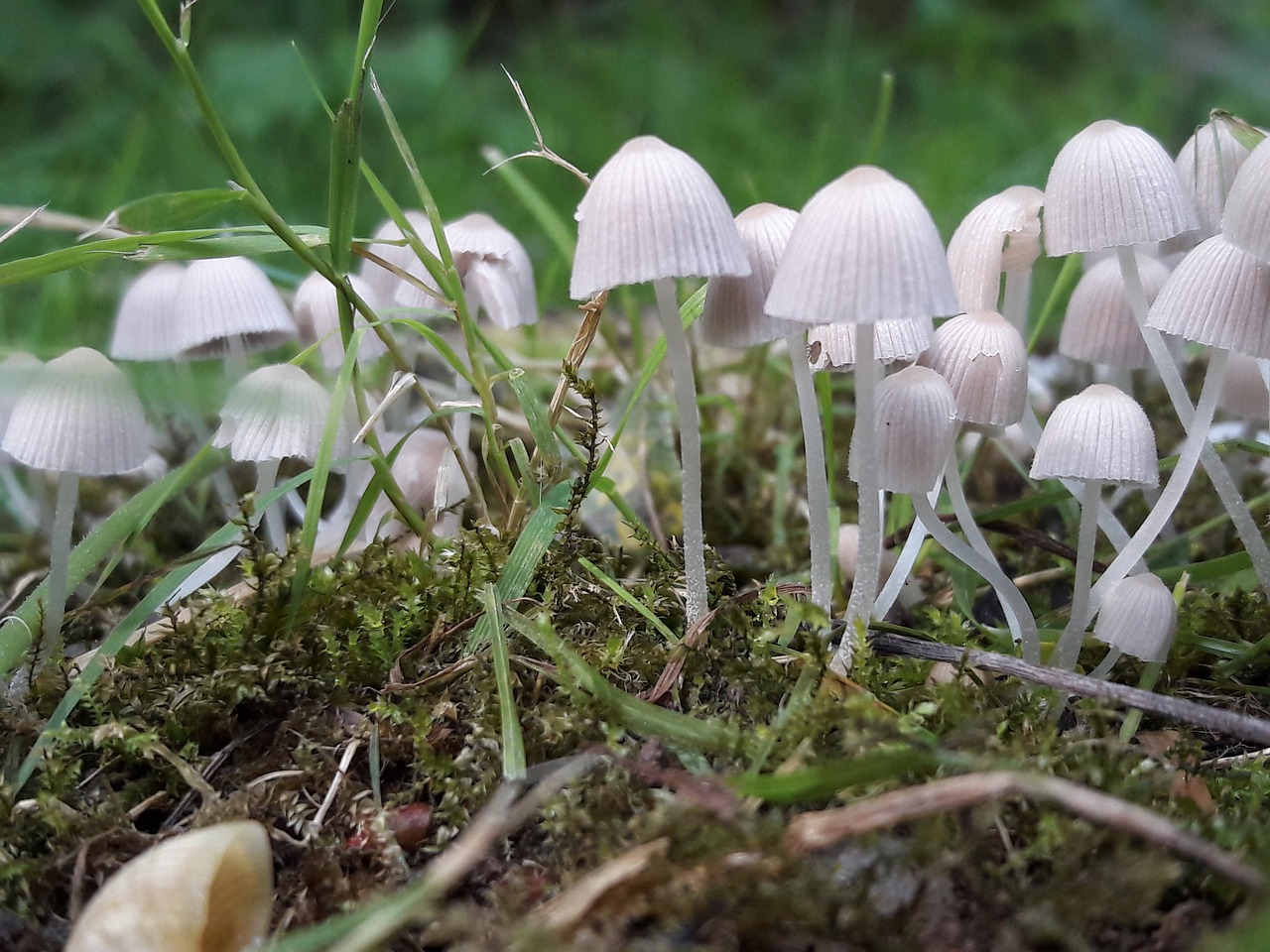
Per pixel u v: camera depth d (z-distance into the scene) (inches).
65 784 2.5
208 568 3.3
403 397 4.2
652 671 2.9
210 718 2.7
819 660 2.7
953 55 12.9
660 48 11.9
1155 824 1.8
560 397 3.5
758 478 4.7
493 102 10.8
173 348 3.7
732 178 9.5
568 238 5.2
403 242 3.2
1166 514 2.9
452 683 2.9
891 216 2.3
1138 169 2.6
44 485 4.2
